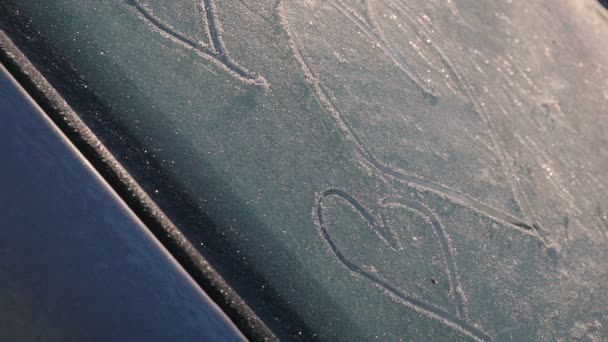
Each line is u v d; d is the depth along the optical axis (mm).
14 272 835
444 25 1010
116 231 858
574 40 1037
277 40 964
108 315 840
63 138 870
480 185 962
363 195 934
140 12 941
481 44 1013
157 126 912
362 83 970
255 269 895
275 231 907
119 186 880
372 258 918
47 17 919
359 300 907
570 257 960
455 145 971
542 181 977
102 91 910
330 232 917
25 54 900
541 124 996
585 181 986
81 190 861
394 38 994
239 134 925
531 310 935
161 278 856
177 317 851
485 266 938
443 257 933
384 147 954
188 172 906
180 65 935
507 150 980
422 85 984
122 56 925
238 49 952
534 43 1025
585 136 1001
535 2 1042
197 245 886
